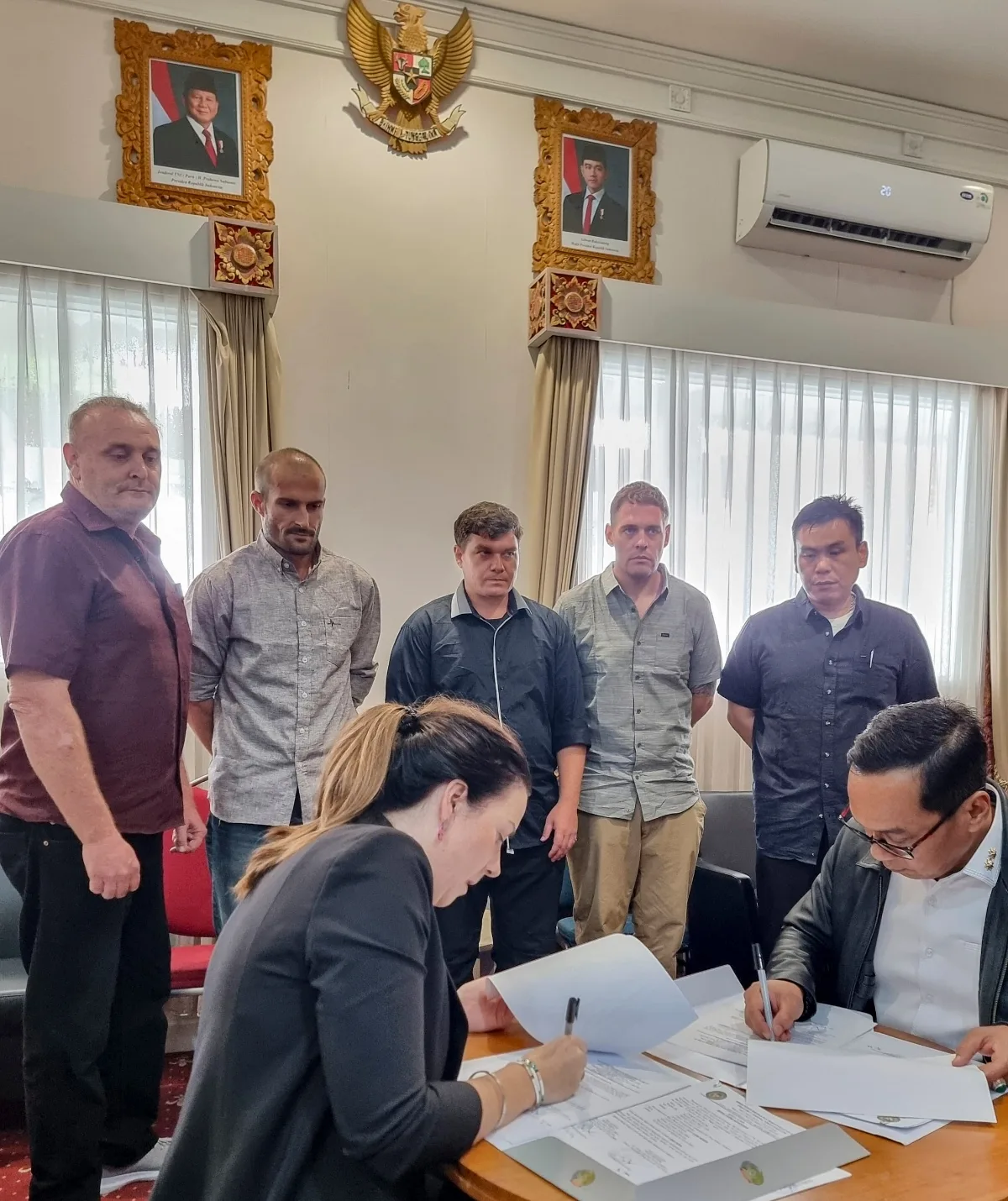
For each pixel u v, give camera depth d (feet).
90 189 9.73
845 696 7.29
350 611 7.65
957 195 12.46
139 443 5.89
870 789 4.09
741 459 12.14
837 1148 3.28
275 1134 3.15
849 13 11.04
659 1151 3.25
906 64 12.10
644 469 11.55
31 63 9.56
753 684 7.88
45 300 9.41
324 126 10.50
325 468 10.48
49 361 9.45
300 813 7.14
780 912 7.44
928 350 12.68
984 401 13.20
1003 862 4.24
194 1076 3.41
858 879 4.78
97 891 5.44
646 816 7.51
